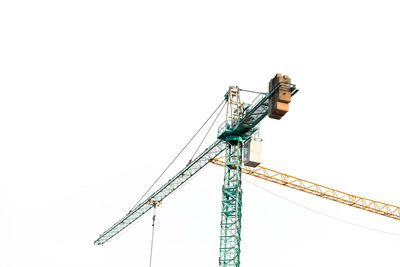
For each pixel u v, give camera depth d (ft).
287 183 447.83
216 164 402.11
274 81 257.96
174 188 421.59
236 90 328.90
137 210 451.94
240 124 305.53
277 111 254.27
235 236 303.89
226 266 302.04
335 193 460.14
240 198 313.53
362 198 467.93
